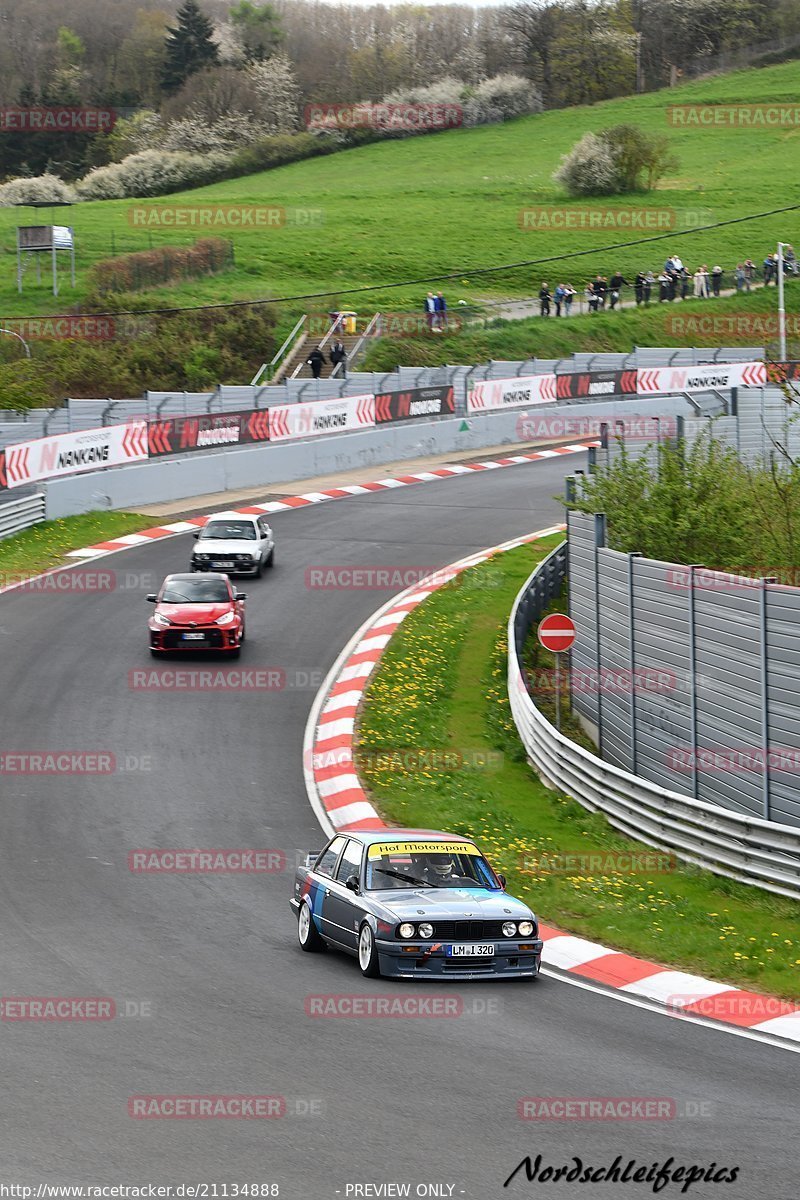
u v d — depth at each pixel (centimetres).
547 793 5894
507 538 10512
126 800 5431
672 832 5022
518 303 19950
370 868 3731
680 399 15812
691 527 6762
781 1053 2981
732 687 5141
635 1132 2422
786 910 4316
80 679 7038
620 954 3875
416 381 14962
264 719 6606
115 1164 2233
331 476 12938
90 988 3344
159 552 9662
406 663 7544
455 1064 2788
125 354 16750
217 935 3931
